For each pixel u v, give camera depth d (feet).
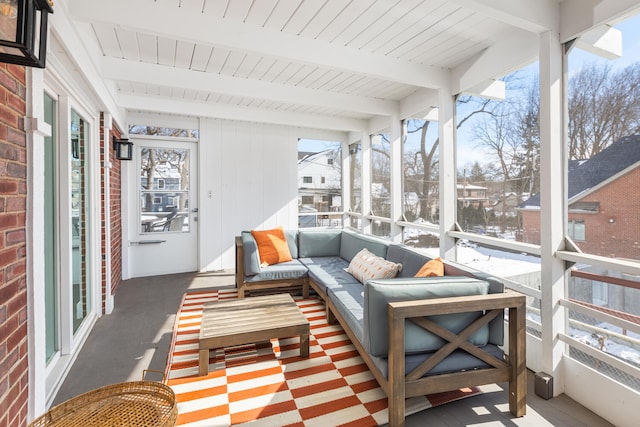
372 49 9.15
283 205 18.84
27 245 4.74
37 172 4.88
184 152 17.07
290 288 13.70
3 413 4.06
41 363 4.97
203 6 7.11
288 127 18.88
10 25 3.11
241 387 6.86
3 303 4.10
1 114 4.09
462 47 9.10
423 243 12.83
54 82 7.09
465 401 6.50
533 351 7.52
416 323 5.90
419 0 6.88
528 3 6.55
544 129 6.98
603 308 6.26
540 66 7.04
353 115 16.56
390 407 5.68
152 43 8.74
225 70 10.62
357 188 19.01
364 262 10.88
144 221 16.38
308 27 8.01
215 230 17.46
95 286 10.53
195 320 10.51
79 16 6.31
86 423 4.16
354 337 7.63
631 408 5.60
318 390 6.75
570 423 5.89
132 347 8.66
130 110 15.58
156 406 4.48
